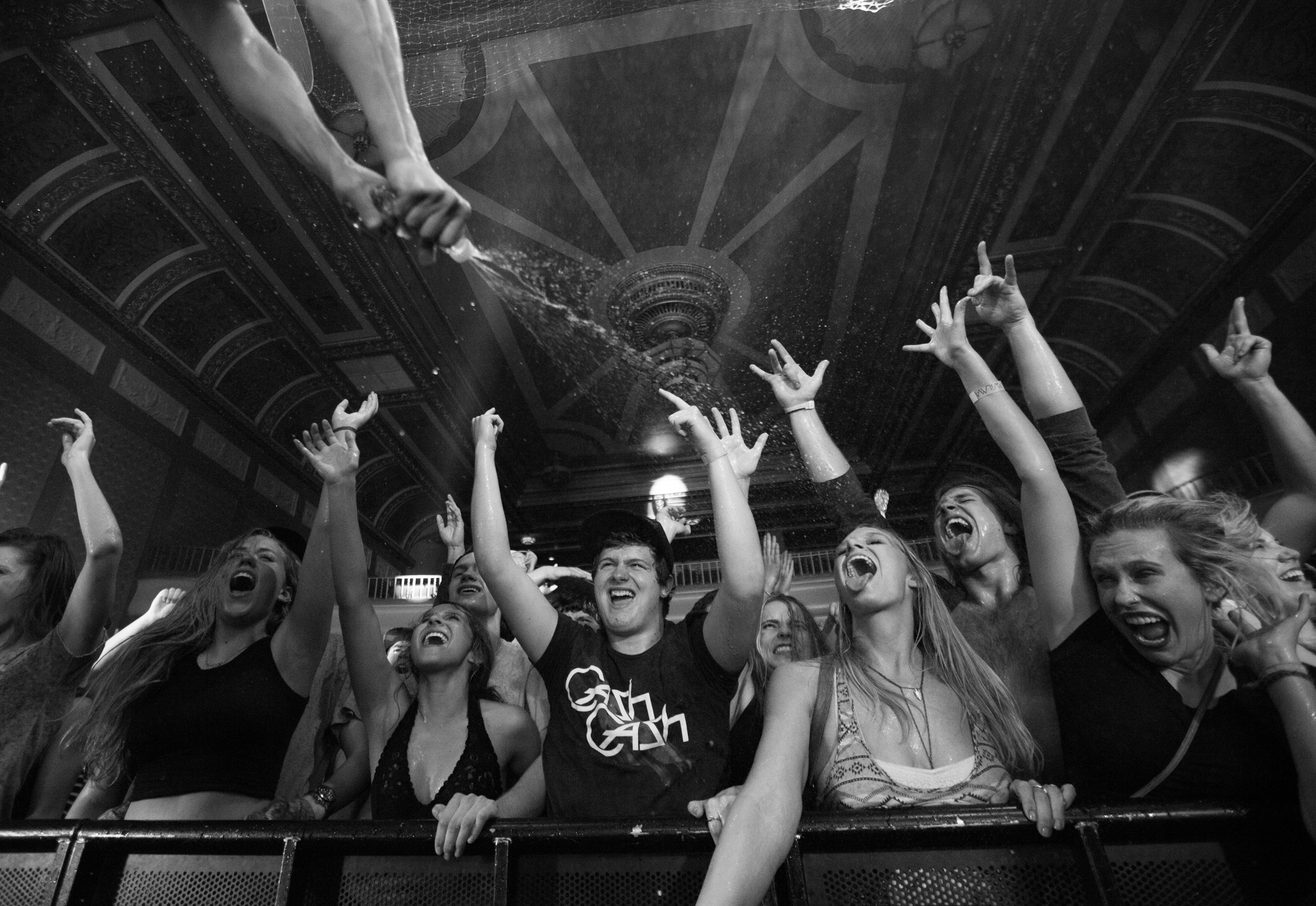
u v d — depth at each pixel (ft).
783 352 8.43
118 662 6.75
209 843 4.63
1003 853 4.17
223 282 38.29
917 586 5.89
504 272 40.32
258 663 6.73
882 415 51.72
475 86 26.66
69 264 32.96
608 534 7.00
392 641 10.10
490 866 4.47
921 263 39.55
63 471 32.58
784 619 7.86
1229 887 3.98
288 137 2.43
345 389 47.19
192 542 40.16
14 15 24.88
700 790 5.31
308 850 4.64
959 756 5.00
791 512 54.34
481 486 6.76
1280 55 28.55
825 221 38.11
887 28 28.50
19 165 29.14
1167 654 4.77
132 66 26.94
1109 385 47.88
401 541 62.54
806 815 4.26
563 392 51.03
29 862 4.77
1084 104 30.53
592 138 33.12
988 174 33.68
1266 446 36.86
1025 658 6.27
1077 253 38.47
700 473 59.98
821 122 33.06
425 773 6.49
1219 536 4.83
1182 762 4.46
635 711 5.70
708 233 39.06
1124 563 4.86
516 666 9.37
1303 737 3.90
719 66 30.45
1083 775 4.89
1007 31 27.94
